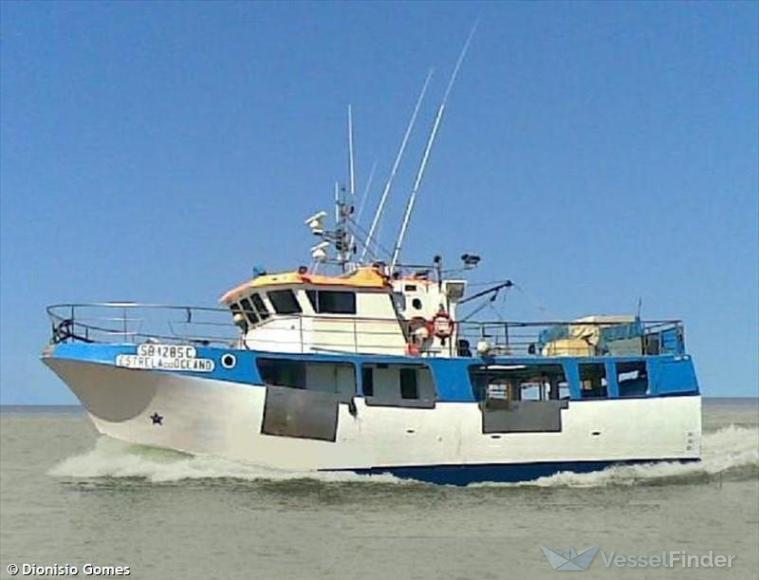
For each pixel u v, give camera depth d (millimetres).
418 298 31109
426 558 20578
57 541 22109
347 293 30281
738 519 25672
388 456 28969
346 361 29141
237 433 28406
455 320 31328
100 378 28047
